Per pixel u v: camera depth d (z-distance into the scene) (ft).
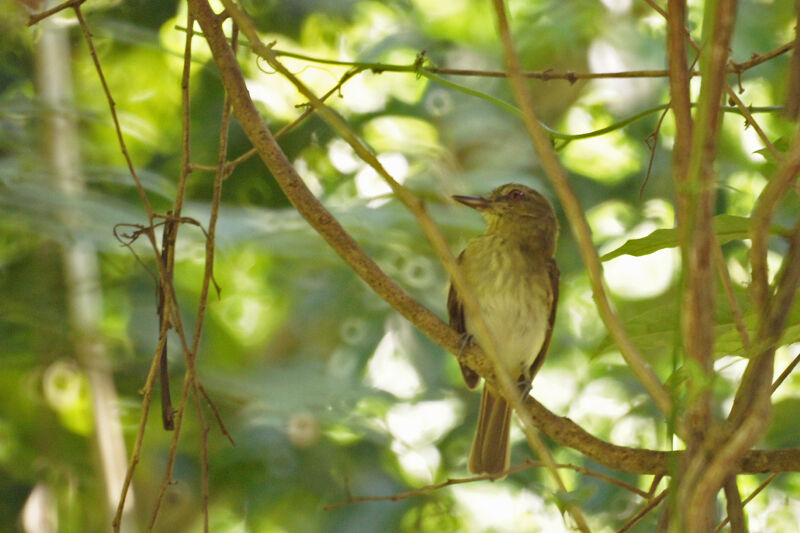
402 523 37.86
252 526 38.65
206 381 37.91
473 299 11.67
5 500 38.37
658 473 15.62
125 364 37.91
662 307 14.28
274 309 45.21
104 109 39.47
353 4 40.78
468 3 47.75
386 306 43.04
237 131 38.96
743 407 10.14
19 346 35.58
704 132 9.55
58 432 39.37
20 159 32.76
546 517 34.50
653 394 10.23
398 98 45.01
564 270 43.78
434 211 38.96
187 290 42.83
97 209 32.35
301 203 16.26
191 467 39.29
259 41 13.46
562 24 43.06
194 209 35.14
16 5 23.72
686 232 9.67
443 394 42.16
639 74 17.03
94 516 38.47
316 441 38.60
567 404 44.21
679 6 9.92
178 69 40.14
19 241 35.94
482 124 44.65
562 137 17.71
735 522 10.38
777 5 33.55
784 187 10.52
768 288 10.73
